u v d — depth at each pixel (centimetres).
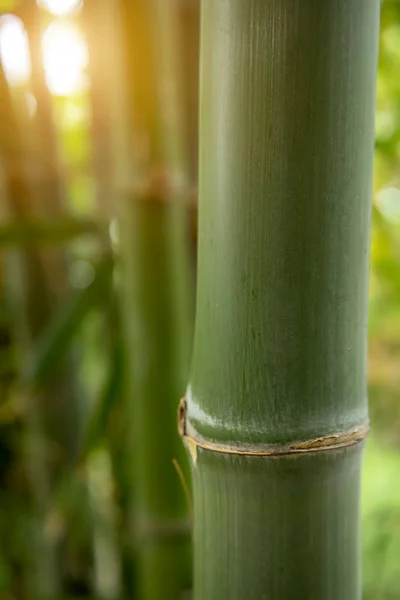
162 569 78
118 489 94
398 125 117
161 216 72
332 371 54
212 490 55
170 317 74
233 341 53
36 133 93
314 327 53
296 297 52
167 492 77
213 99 52
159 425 76
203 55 53
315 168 51
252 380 53
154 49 69
